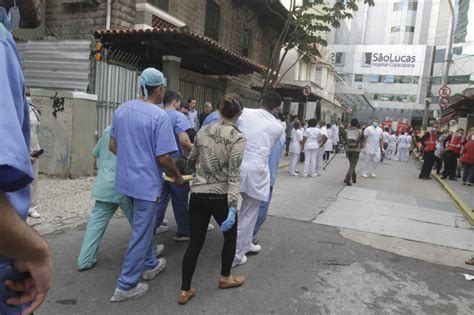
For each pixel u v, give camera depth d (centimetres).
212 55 1045
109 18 1073
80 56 882
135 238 350
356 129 1092
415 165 2014
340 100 4203
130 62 1020
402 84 6288
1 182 100
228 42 1619
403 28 6575
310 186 1037
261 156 430
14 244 107
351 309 369
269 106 445
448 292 420
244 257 461
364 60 6419
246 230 449
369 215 738
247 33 1791
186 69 1259
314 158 1220
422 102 6181
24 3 120
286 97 2188
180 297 356
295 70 2564
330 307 370
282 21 1856
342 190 998
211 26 1476
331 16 1285
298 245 540
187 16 1324
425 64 6153
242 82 1706
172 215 648
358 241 577
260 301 372
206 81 1309
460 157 1273
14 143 100
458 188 1156
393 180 1288
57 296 355
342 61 6544
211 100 1362
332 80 3509
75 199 660
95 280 390
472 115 2052
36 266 117
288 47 1335
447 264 506
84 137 823
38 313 326
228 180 354
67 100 796
